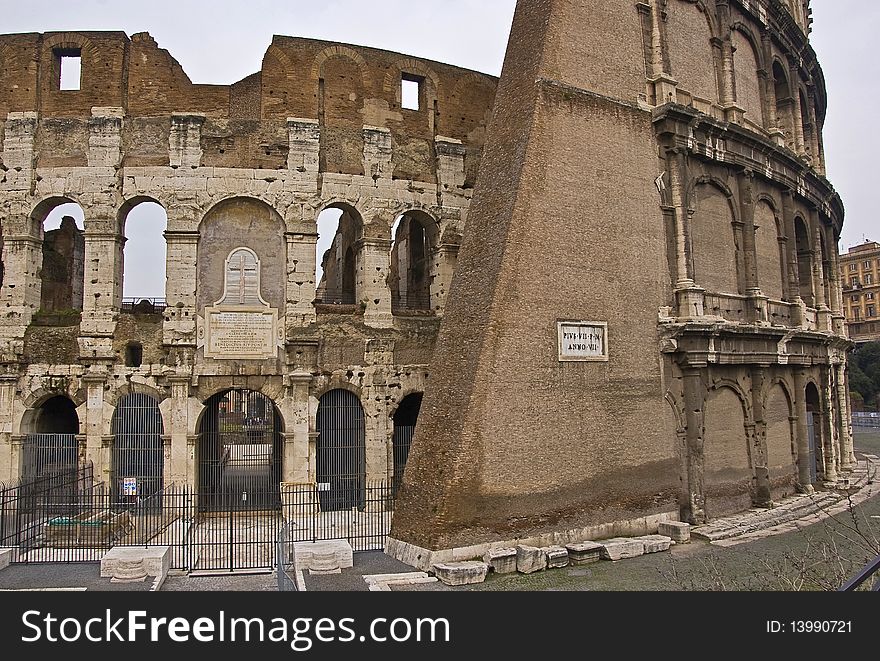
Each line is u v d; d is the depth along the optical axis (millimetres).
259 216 37156
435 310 39906
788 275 42281
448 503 25891
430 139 40719
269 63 37656
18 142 35906
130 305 40281
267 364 36250
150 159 36250
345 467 37312
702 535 31016
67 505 30562
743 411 36656
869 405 119562
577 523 28812
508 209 29234
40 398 35281
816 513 36438
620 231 32156
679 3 37969
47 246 45250
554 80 31016
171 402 35156
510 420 27594
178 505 34406
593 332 30391
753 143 38688
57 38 36625
